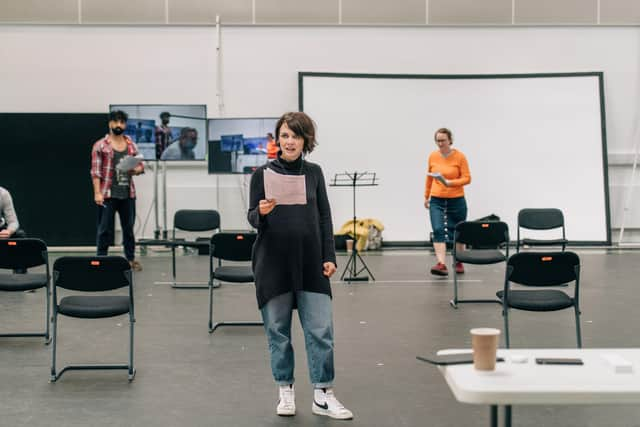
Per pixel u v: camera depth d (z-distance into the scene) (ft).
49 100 38.70
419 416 12.97
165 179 36.81
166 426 12.50
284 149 12.51
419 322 20.68
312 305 12.62
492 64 40.16
